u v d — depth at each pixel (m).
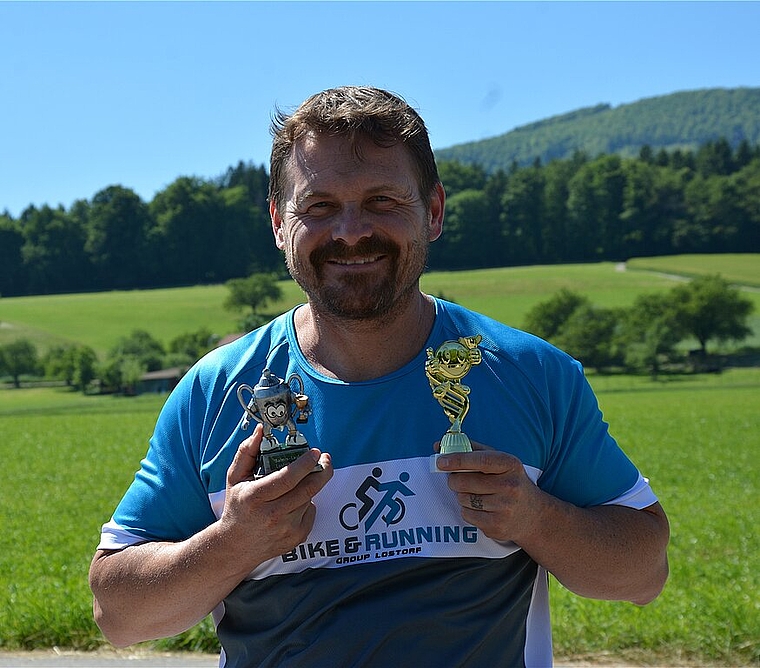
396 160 2.14
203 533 2.08
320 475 1.99
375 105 2.14
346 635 2.14
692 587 7.95
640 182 153.38
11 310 125.56
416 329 2.29
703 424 37.19
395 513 2.16
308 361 2.27
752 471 22.94
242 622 2.28
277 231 2.36
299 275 2.19
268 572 2.21
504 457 2.01
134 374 84.81
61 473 24.31
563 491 2.30
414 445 2.18
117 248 152.88
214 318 117.00
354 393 2.21
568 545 2.14
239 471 2.05
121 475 23.75
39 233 153.50
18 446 32.81
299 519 2.04
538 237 153.50
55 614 5.84
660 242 151.50
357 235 2.11
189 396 2.31
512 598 2.24
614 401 51.78
